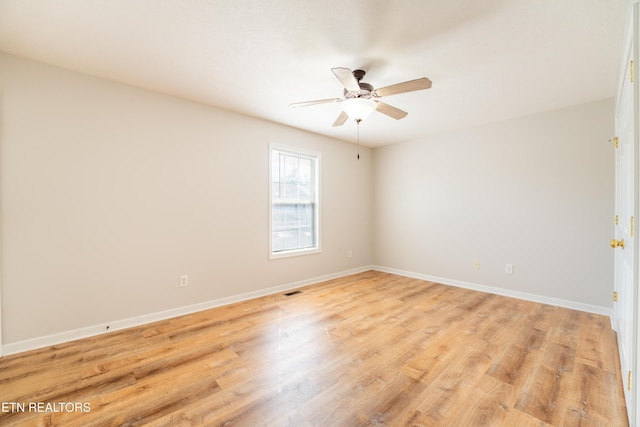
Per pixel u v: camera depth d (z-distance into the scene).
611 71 2.40
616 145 2.38
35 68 2.27
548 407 1.62
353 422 1.51
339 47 2.08
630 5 1.40
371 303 3.41
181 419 1.53
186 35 1.94
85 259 2.49
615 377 1.89
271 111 3.42
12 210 2.18
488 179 3.86
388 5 1.65
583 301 3.15
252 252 3.64
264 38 1.97
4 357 2.13
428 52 2.14
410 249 4.79
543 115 3.39
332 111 3.40
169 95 2.94
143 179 2.79
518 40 1.98
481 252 3.94
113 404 1.64
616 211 2.47
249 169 3.59
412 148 4.74
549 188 3.37
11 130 2.17
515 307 3.26
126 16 1.75
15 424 1.49
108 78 2.57
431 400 1.68
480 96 2.93
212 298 3.27
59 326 2.37
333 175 4.68
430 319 2.90
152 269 2.85
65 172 2.39
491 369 2.00
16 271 2.20
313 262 4.39
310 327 2.71
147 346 2.33
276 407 1.62
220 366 2.04
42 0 1.60
